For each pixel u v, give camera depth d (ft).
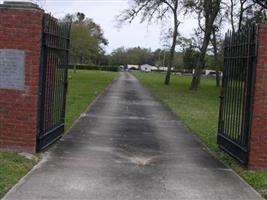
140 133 43.47
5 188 23.13
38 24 30.19
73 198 22.53
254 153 29.81
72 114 54.13
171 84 168.04
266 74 29.35
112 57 489.26
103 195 23.22
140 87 137.39
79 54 260.21
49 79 33.12
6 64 30.50
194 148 37.01
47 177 25.76
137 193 23.84
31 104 30.68
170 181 26.45
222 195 24.25
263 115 29.63
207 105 81.71
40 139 31.19
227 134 34.91
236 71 32.94
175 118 57.57
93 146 35.37
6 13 30.09
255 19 124.67
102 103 73.10
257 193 24.93
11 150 30.94
